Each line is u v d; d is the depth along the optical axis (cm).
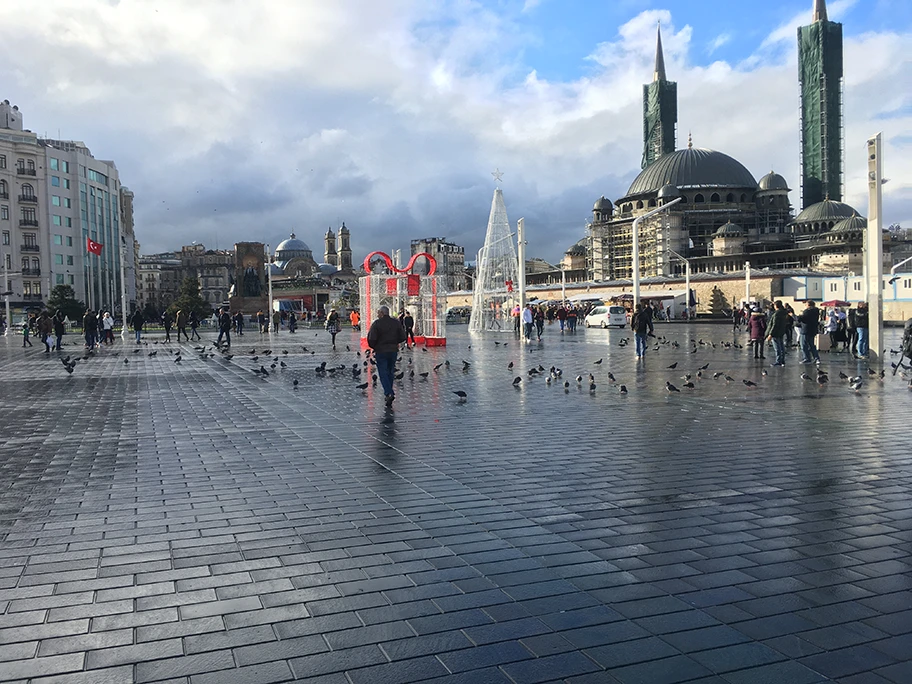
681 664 390
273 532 620
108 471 859
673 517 651
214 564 544
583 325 7550
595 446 983
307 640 421
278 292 13175
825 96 15312
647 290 10350
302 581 509
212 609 464
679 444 989
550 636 423
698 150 14038
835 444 977
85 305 9562
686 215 13138
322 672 385
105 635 429
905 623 436
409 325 3378
